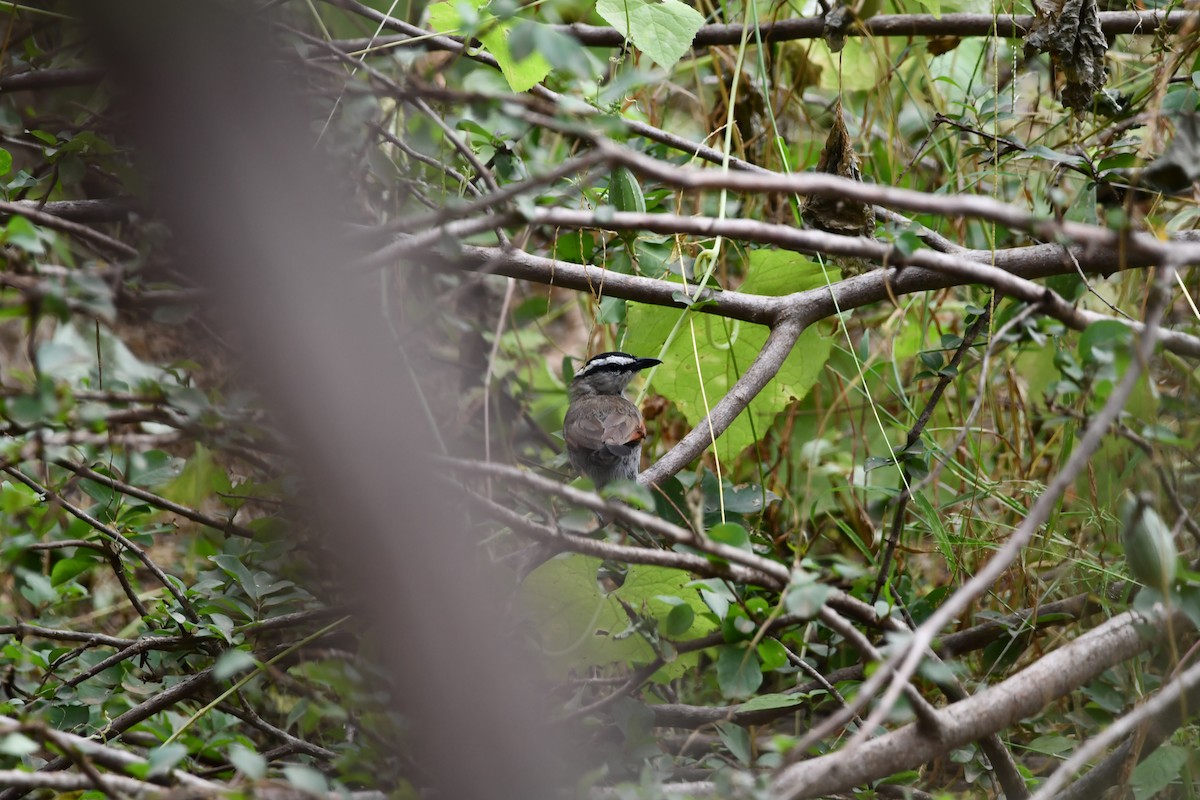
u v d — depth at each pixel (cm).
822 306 963
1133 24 988
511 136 905
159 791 521
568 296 1579
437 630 538
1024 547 972
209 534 988
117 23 466
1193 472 829
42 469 983
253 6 626
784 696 803
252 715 816
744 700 867
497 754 555
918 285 948
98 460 859
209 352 1114
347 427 515
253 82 509
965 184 1216
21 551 774
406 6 1235
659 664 734
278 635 923
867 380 1268
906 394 1241
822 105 1409
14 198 916
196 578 1085
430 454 529
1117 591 924
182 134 488
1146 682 813
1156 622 679
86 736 777
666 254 1088
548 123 596
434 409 1220
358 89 675
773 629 700
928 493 1155
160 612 873
